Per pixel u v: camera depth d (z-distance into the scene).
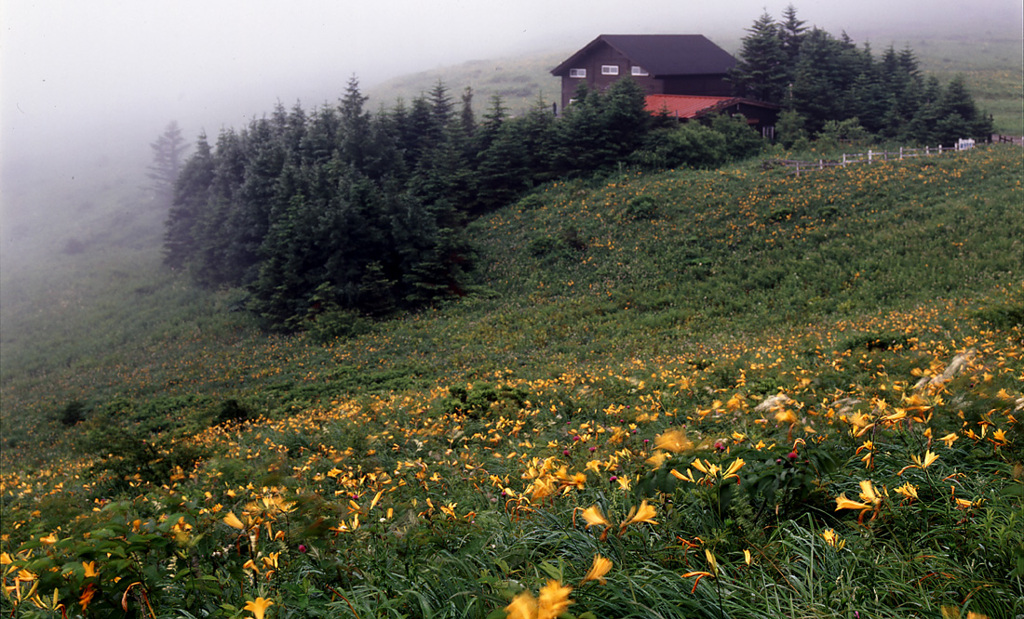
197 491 5.10
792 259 25.19
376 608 2.07
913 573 2.16
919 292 19.69
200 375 27.48
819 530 2.48
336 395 19.09
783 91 51.06
